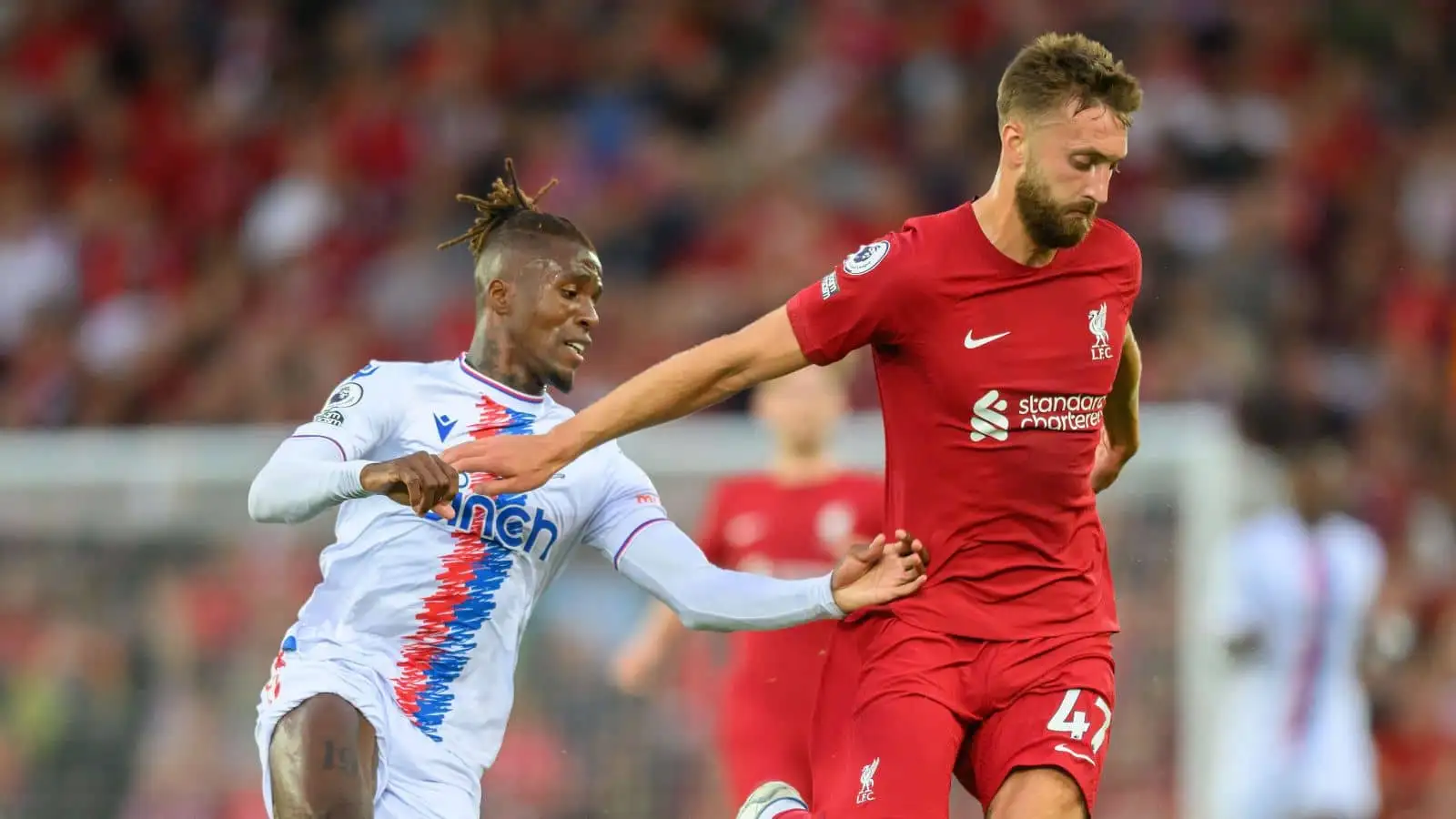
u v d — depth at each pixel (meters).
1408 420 44.94
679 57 54.22
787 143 51.22
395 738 17.39
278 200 51.66
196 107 55.72
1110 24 52.97
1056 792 15.77
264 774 17.28
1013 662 16.25
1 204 53.41
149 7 57.47
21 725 33.78
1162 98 50.84
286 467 16.84
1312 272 48.72
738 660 24.50
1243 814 31.95
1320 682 31.75
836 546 25.61
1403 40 53.56
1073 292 16.22
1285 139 50.97
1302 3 53.50
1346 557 31.75
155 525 34.47
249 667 33.91
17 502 34.59
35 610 34.28
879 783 16.05
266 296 49.38
